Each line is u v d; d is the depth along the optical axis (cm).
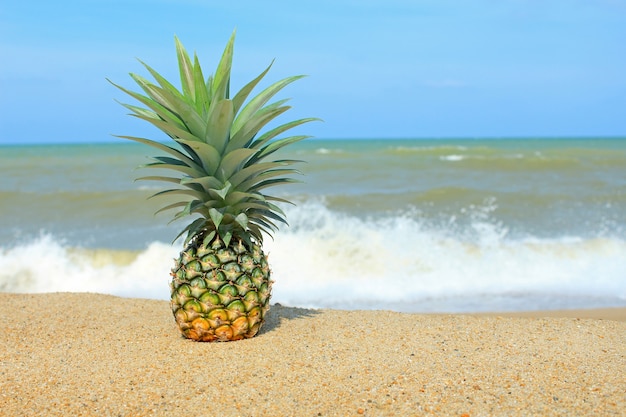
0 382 95
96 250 203
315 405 89
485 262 186
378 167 427
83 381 95
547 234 222
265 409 88
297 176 383
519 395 90
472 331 112
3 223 251
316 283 172
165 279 181
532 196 288
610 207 268
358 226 226
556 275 175
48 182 372
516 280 172
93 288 176
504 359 100
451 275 176
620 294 162
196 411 88
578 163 427
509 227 233
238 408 88
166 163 102
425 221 241
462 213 256
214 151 102
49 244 213
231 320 105
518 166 420
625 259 189
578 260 188
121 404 90
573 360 100
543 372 96
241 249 106
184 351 104
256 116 103
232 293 105
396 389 92
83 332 114
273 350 103
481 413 86
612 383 93
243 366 98
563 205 272
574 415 86
